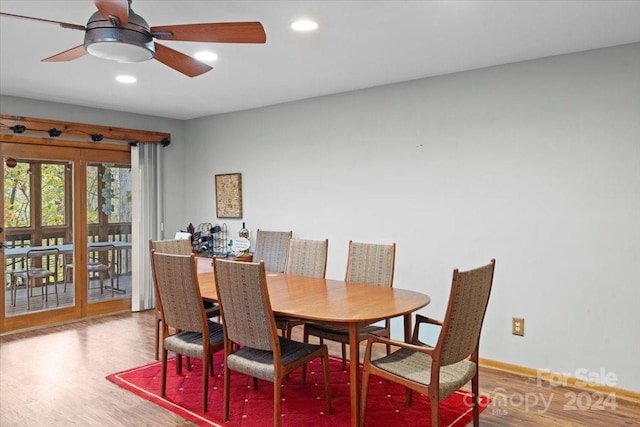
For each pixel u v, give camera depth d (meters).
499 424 2.75
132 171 5.57
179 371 3.54
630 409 2.96
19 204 4.73
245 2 2.44
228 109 5.41
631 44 3.07
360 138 4.44
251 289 2.51
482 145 3.70
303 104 4.88
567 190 3.33
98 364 3.75
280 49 3.21
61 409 2.95
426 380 2.27
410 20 2.69
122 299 5.57
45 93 4.49
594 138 3.21
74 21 2.67
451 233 3.89
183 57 2.47
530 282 3.50
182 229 6.11
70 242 5.12
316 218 4.82
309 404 3.02
